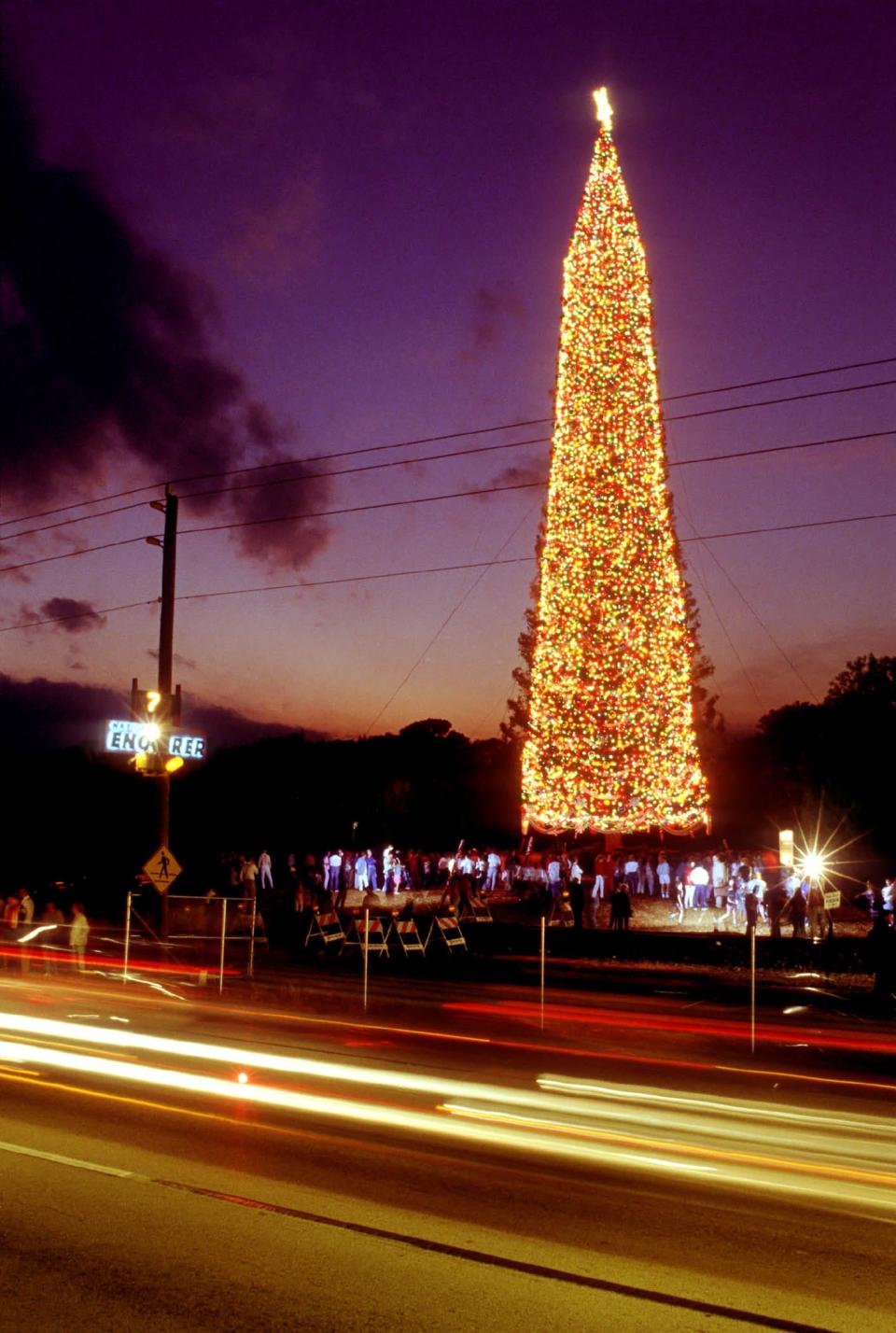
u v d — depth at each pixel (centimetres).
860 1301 617
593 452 3806
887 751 5506
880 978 2055
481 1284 626
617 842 3922
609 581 3756
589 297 3872
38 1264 641
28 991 2184
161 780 2522
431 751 7688
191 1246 677
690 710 3762
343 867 4291
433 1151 933
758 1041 1706
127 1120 1023
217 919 2711
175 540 2638
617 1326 571
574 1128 1020
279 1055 1423
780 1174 879
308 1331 554
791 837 3073
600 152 3934
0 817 6197
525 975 2481
